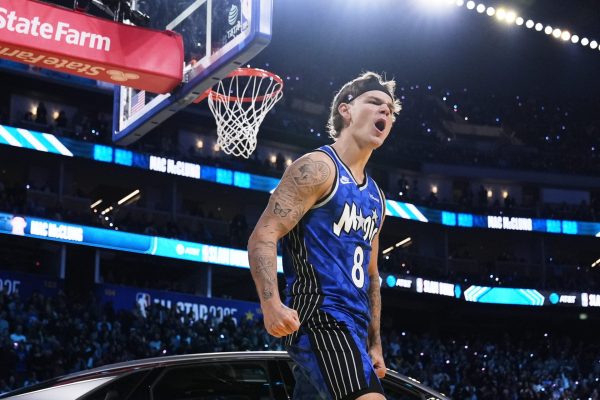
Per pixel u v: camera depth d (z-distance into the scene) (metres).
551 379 28.48
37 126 26.30
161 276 29.47
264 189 30.58
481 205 36.25
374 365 3.46
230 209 32.44
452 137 40.59
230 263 28.05
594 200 37.72
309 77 37.72
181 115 30.06
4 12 8.29
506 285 34.09
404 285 31.88
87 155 26.44
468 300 33.44
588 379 29.34
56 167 27.22
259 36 8.32
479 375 27.38
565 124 42.44
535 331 36.84
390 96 3.41
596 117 42.84
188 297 25.20
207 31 9.15
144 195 29.69
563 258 37.94
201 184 30.05
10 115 27.80
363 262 3.26
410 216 34.09
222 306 25.80
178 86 9.38
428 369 27.36
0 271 21.75
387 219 34.38
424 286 32.41
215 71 8.86
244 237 28.98
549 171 37.88
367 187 3.34
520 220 35.75
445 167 36.84
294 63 39.34
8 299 20.14
